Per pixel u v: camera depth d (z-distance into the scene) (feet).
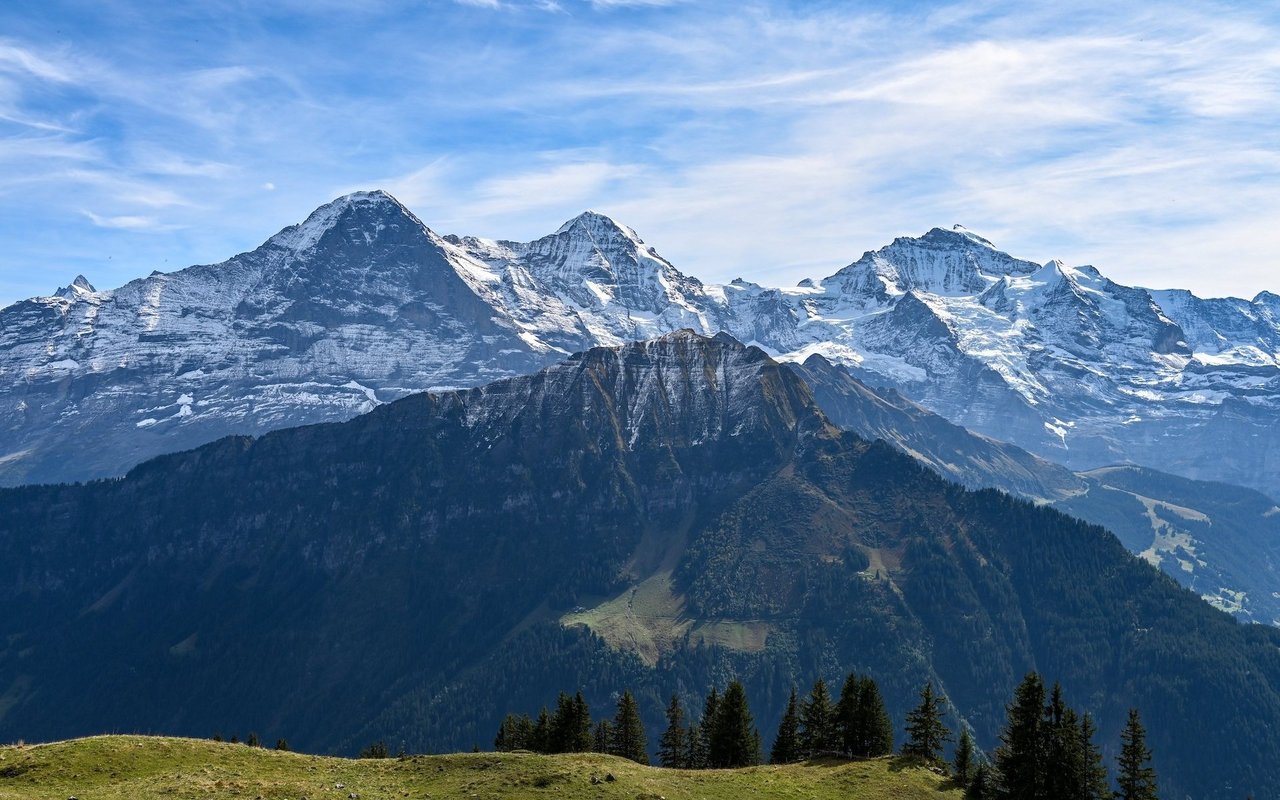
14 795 299.17
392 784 349.82
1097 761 403.54
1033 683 414.41
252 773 348.18
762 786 387.55
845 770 421.59
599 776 365.20
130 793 304.71
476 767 370.53
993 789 406.21
